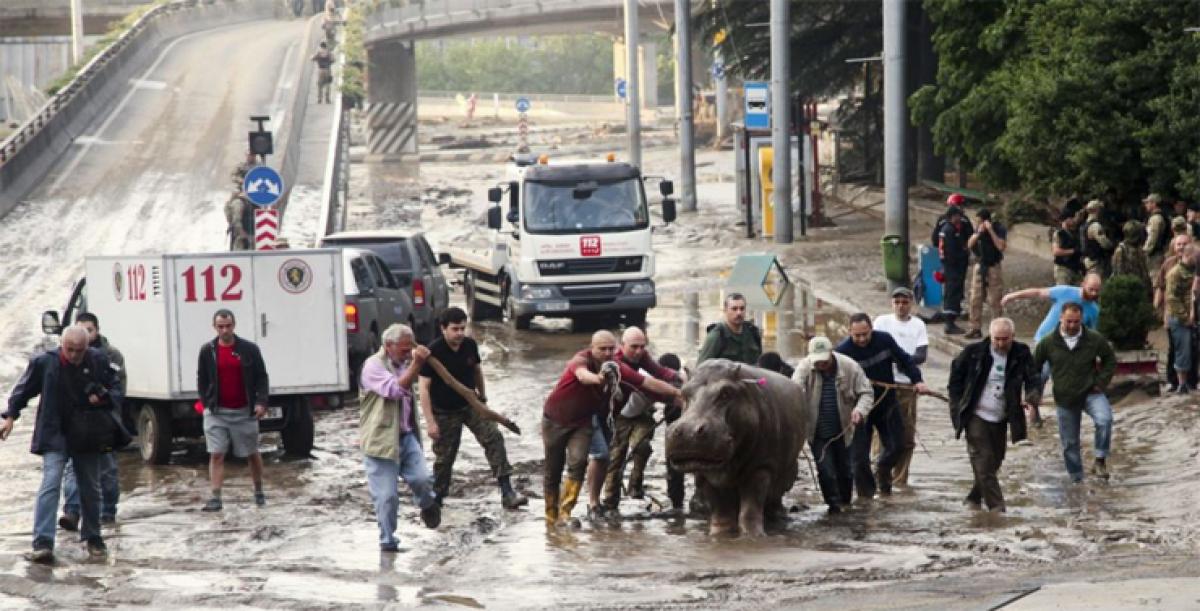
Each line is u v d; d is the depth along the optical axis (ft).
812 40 542.98
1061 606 96.78
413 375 133.08
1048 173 268.82
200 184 486.38
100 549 134.41
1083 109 258.78
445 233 495.00
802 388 141.59
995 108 302.04
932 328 263.49
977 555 121.49
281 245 293.64
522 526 142.00
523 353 274.77
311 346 187.11
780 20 414.62
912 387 153.07
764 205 449.48
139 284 183.21
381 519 131.64
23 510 158.92
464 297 369.91
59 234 421.59
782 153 422.41
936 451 174.70
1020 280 321.73
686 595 109.40
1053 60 273.33
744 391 128.88
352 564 126.62
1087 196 270.05
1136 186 265.13
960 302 255.29
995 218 309.63
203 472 177.88
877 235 438.81
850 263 379.14
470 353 152.15
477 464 175.83
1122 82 255.50
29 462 187.73
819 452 143.74
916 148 525.34
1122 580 107.65
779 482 136.46
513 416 205.26
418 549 132.26
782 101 419.74
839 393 144.05
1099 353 152.05
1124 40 260.83
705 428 124.67
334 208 467.52
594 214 304.50
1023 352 141.69
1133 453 165.27
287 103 636.07
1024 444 173.78
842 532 134.21
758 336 154.40
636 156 595.47
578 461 141.69
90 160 520.42
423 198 604.08
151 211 449.48
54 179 491.72
